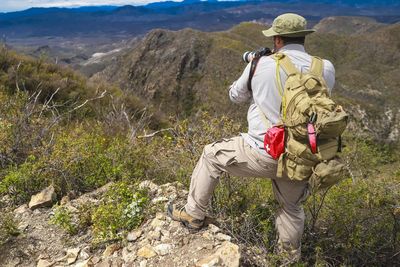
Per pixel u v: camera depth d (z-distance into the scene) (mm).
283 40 2830
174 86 80500
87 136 5203
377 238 3672
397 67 110125
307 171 2580
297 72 2666
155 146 5102
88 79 13953
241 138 2967
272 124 2744
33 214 3965
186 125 4660
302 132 2518
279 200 3049
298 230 3068
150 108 12492
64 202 4129
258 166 2844
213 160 3057
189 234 3264
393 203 4199
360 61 115062
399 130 61312
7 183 4273
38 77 11016
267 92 2723
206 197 3176
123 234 3408
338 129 2445
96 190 4316
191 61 85000
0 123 5164
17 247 3529
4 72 10906
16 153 5004
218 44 89562
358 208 4125
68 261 3299
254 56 2879
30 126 5289
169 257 3094
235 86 2984
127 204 3650
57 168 4434
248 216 3457
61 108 8906
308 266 3342
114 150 4844
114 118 7172
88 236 3562
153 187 4109
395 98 96000
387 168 6434
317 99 2502
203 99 70000
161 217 3465
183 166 4477
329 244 3578
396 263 3510
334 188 4328
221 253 2984
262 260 3131
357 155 5938
